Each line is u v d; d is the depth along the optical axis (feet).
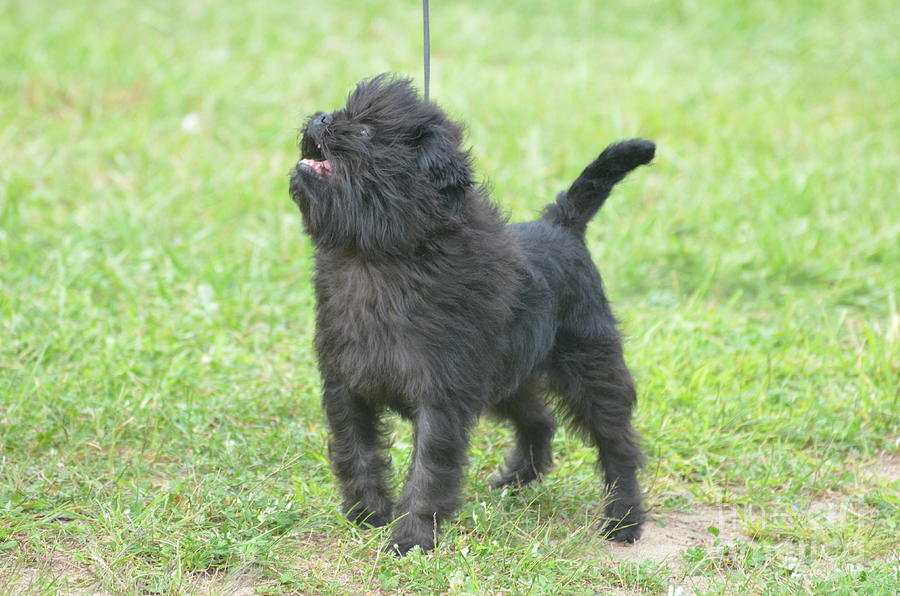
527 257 24.80
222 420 30.14
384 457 24.73
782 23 78.07
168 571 21.47
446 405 22.58
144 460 27.40
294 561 22.29
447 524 23.80
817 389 34.55
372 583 21.48
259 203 48.19
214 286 39.96
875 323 38.99
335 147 21.89
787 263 44.11
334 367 23.38
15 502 24.40
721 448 30.42
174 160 51.90
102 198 47.16
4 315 36.19
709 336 38.42
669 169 53.62
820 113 61.57
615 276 43.29
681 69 69.62
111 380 31.94
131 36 68.59
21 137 52.80
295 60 66.39
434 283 22.18
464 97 59.93
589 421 26.21
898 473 29.63
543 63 69.56
